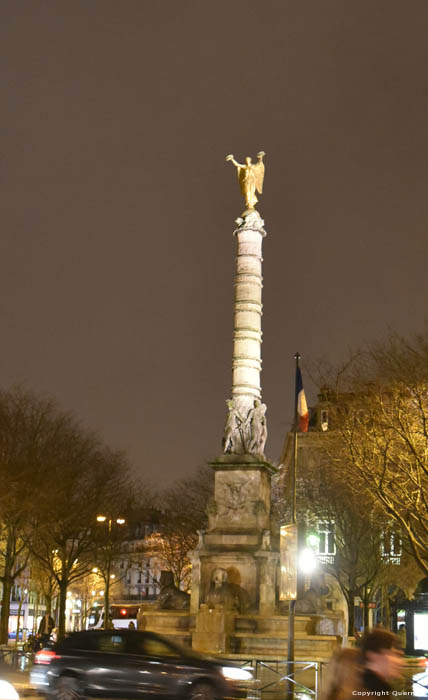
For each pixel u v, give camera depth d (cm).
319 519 6372
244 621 4169
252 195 5244
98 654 2373
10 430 5653
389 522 4662
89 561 7562
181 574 9406
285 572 3212
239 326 4984
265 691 2870
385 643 895
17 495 5528
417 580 6838
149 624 4375
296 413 3588
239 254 5100
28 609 12662
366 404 3575
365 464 3325
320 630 4272
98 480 6588
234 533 4556
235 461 4688
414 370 3484
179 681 2323
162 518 8800
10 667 3831
